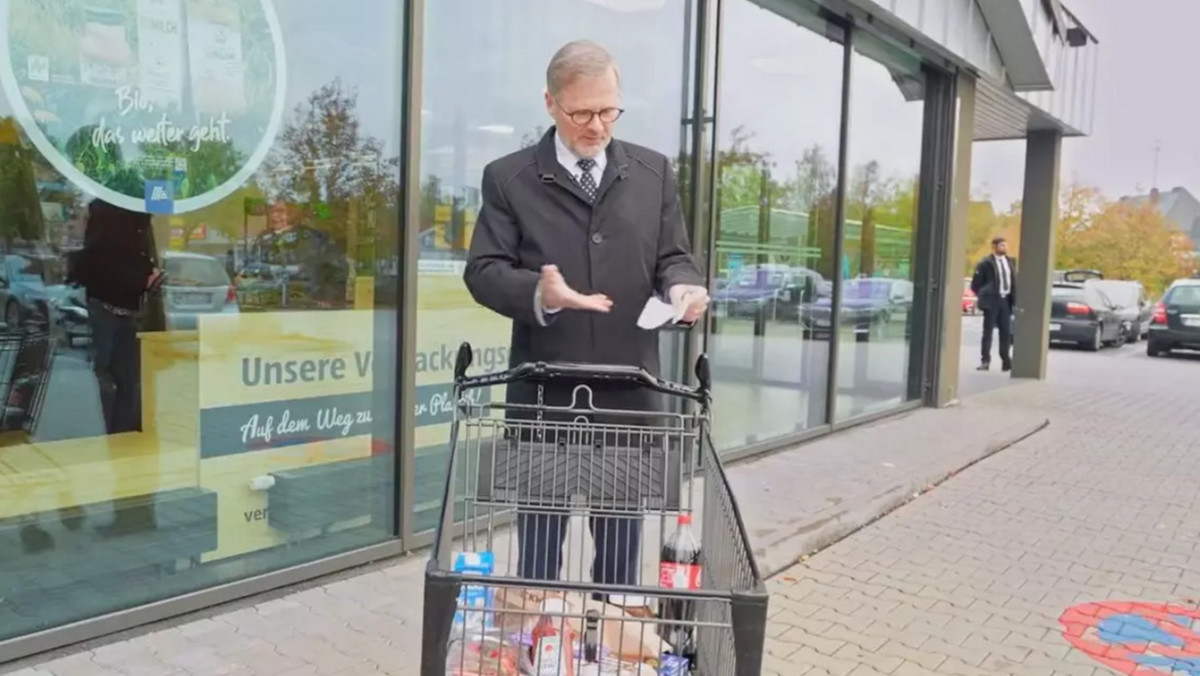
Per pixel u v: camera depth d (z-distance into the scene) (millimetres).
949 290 9547
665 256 2586
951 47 8430
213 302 3680
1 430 3146
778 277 7242
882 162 8617
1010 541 5371
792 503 5652
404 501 4406
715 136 6355
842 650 3799
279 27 3787
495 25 4840
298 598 3865
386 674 3234
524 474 2404
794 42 7141
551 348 2520
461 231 4691
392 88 4250
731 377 6770
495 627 1964
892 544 5246
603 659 2023
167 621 3562
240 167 3709
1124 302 22266
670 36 6023
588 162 2465
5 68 3045
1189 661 3824
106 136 3305
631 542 2457
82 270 3291
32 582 3250
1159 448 8203
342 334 4141
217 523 3768
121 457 3455
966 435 8133
